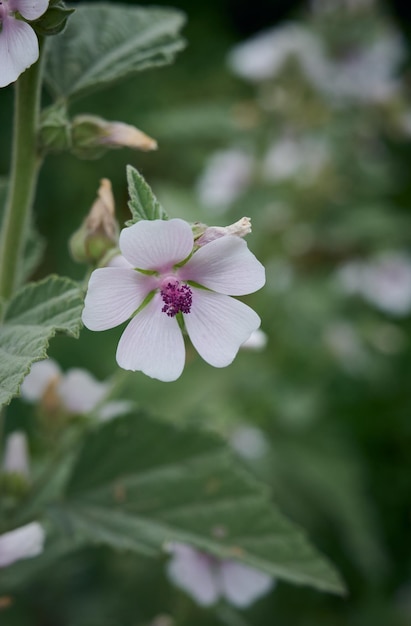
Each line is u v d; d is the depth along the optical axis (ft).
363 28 2.45
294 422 2.33
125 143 1.04
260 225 2.29
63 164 3.27
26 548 1.09
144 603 1.79
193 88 3.62
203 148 3.06
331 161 2.40
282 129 2.39
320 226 2.40
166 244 0.89
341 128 2.46
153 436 1.14
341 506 2.22
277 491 2.23
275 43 2.40
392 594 2.24
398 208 3.57
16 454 1.16
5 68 0.89
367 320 2.74
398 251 2.64
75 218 3.21
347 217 2.40
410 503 2.52
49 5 0.91
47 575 1.68
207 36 3.87
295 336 2.39
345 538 2.22
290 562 1.11
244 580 1.30
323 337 2.48
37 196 3.26
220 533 1.11
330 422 2.55
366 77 2.45
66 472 1.23
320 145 2.44
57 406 1.19
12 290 1.05
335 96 2.44
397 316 3.14
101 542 1.10
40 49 0.97
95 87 1.08
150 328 0.92
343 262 2.54
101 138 1.04
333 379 2.84
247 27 4.20
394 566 2.35
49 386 1.19
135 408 1.21
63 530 1.10
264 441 2.18
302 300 2.38
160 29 1.12
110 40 1.10
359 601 2.18
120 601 1.79
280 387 2.31
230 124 2.38
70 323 0.87
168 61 1.11
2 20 0.90
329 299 2.42
